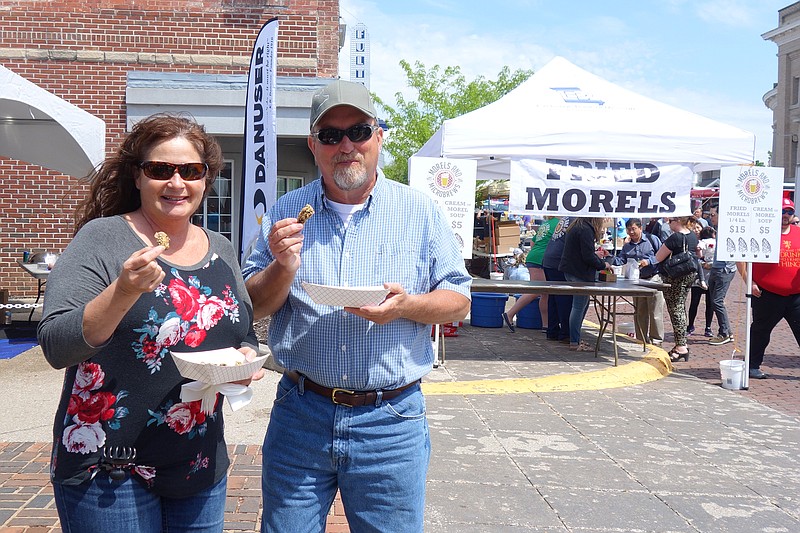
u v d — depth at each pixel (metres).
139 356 2.17
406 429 2.61
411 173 7.95
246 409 6.04
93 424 2.14
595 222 9.17
